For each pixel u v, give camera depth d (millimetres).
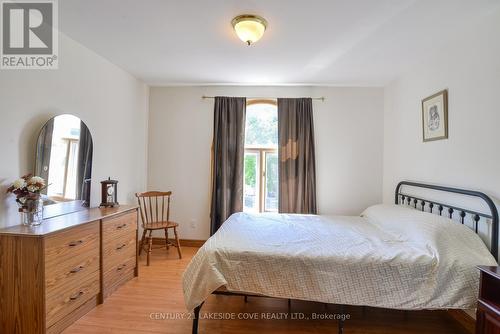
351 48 2434
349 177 3566
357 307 2225
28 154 1958
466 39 2053
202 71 3121
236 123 3543
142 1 1774
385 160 3492
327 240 2068
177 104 3709
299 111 3502
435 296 1639
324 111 3578
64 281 1798
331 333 1878
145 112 3678
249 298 2336
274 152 3664
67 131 2279
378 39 2252
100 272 2176
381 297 1682
